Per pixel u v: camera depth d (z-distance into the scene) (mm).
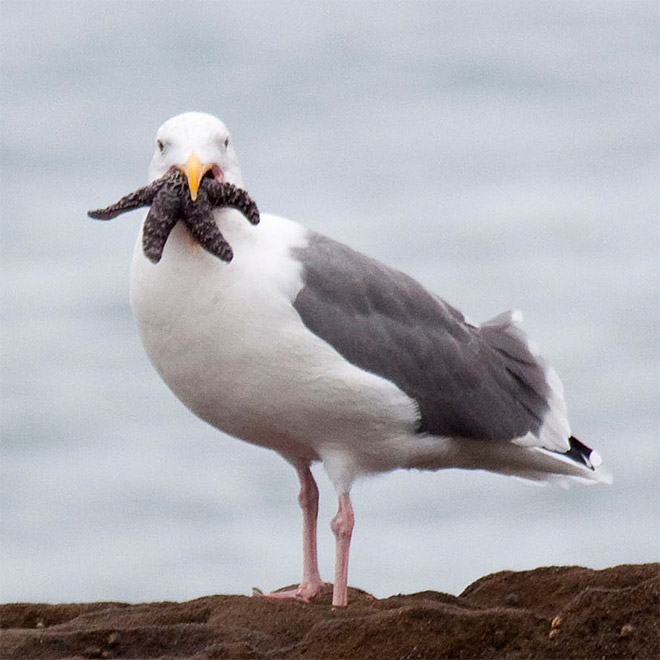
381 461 13664
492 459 14477
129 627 11938
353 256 13781
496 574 13438
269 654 11594
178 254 12828
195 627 11914
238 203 12805
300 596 13883
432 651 11438
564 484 14836
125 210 12914
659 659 11180
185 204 12664
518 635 11477
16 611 12914
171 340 12992
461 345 14133
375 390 13125
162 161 13055
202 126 12969
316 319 13055
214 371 13008
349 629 11648
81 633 11812
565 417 14672
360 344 13297
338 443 13391
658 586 11438
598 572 12883
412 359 13641
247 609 12344
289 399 13055
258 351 12859
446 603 12922
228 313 12789
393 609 11836
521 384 14570
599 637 11352
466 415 13945
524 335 14836
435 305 14133
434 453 14016
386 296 13688
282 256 13156
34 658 11633
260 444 13852
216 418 13461
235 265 12859
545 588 12945
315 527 14156
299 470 14133
